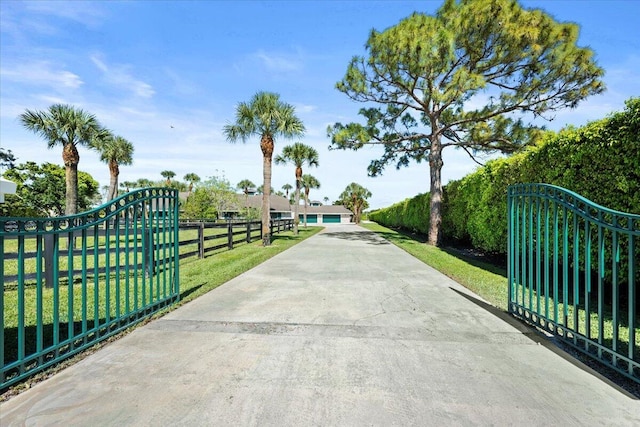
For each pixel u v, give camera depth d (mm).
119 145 24297
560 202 3412
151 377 2629
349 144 14281
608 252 4590
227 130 14758
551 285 6754
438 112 13227
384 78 12594
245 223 14664
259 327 3812
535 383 2549
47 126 14906
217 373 2695
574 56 9898
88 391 2418
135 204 4043
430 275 7090
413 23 10859
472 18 10078
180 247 13273
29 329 3822
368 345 3289
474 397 2342
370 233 22562
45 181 34219
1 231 2404
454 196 13227
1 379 2379
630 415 2141
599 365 2869
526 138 11766
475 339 3455
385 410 2180
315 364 2859
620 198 4355
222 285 6082
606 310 4695
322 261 9195
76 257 9375
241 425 2020
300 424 2031
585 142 4855
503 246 8094
